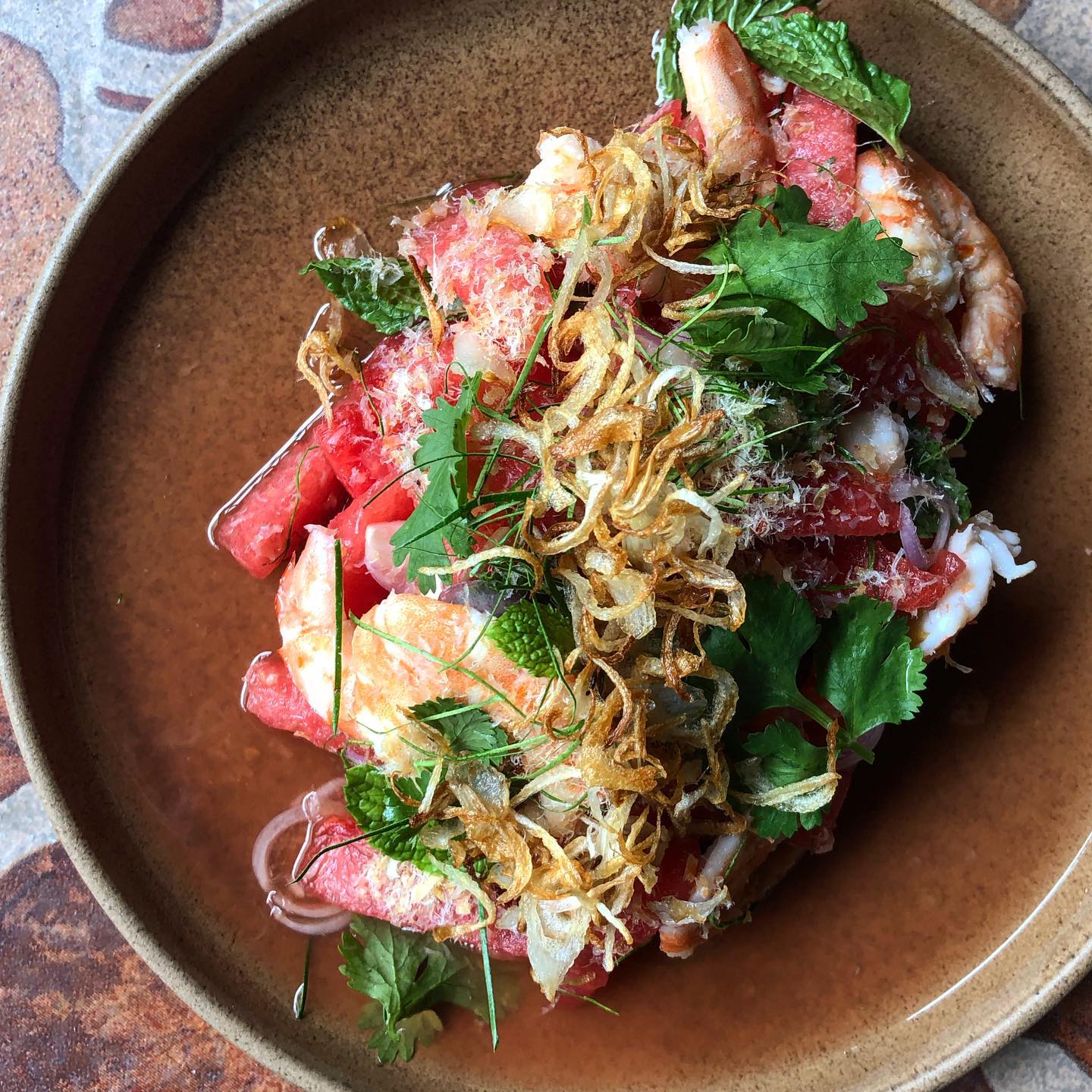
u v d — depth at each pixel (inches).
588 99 13.2
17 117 14.1
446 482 11.4
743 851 12.6
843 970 13.2
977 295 12.8
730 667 11.8
